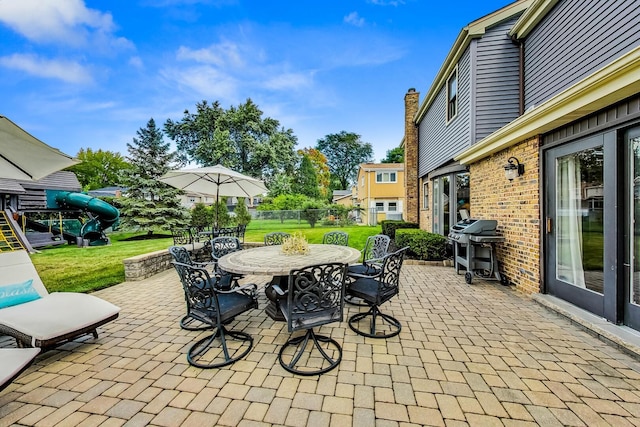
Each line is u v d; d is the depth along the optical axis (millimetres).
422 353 2574
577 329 3020
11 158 2955
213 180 6633
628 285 2750
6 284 2883
